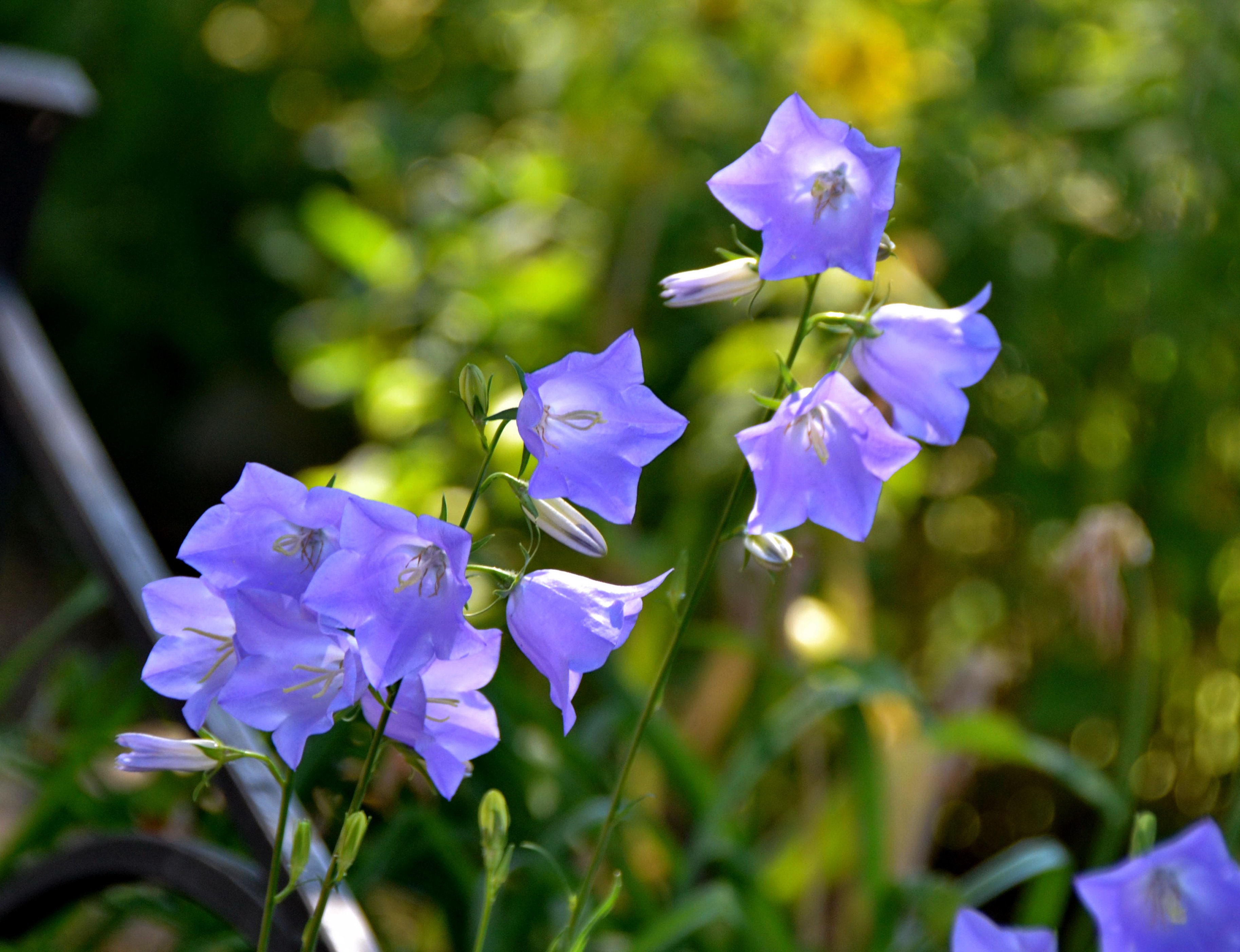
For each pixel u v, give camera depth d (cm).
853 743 126
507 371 178
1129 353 199
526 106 215
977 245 187
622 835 119
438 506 163
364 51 274
